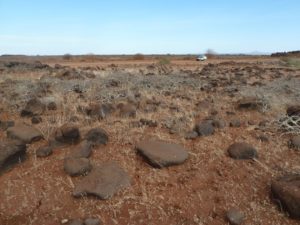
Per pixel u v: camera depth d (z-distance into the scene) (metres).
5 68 17.09
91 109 6.87
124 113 6.78
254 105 7.46
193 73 15.00
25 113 6.98
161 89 9.75
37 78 12.25
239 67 20.56
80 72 13.41
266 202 4.32
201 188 4.54
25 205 4.25
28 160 5.08
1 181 4.63
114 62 31.25
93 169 4.69
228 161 5.05
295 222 4.06
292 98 8.59
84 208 4.21
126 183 4.54
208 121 6.33
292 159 5.13
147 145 5.18
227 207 4.26
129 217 4.11
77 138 5.52
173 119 6.51
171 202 4.31
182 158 5.00
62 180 4.65
